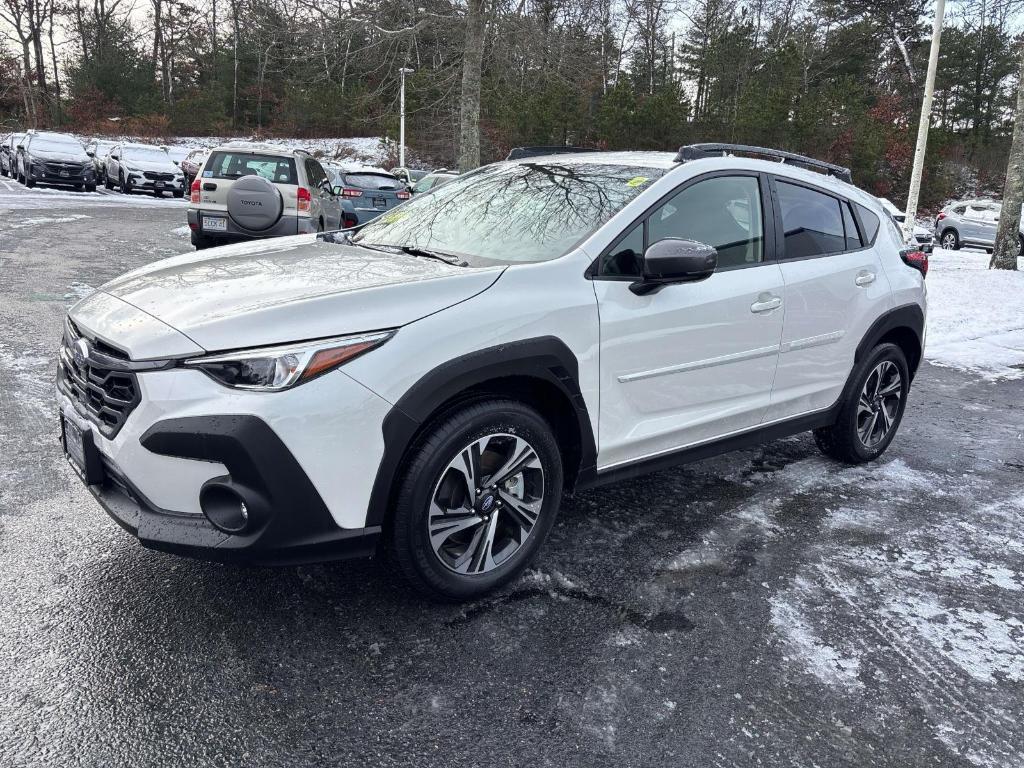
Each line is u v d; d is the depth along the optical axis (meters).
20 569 3.01
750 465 4.68
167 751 2.16
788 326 3.90
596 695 2.48
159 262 3.45
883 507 4.14
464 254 3.35
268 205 5.16
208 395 2.40
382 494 2.59
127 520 2.54
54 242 12.13
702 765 2.21
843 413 4.52
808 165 4.45
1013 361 8.23
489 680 2.53
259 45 14.95
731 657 2.72
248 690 2.42
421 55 15.02
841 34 48.09
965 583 3.36
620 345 3.16
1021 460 5.08
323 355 2.46
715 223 3.62
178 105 47.75
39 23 51.91
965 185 42.03
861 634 2.91
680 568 3.33
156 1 53.50
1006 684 2.66
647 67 41.09
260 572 3.09
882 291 4.49
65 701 2.32
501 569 2.98
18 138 26.42
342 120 45.97
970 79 52.72
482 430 2.79
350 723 2.30
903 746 2.33
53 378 5.32
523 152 4.45
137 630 2.69
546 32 15.03
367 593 3.00
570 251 3.14
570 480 3.26
